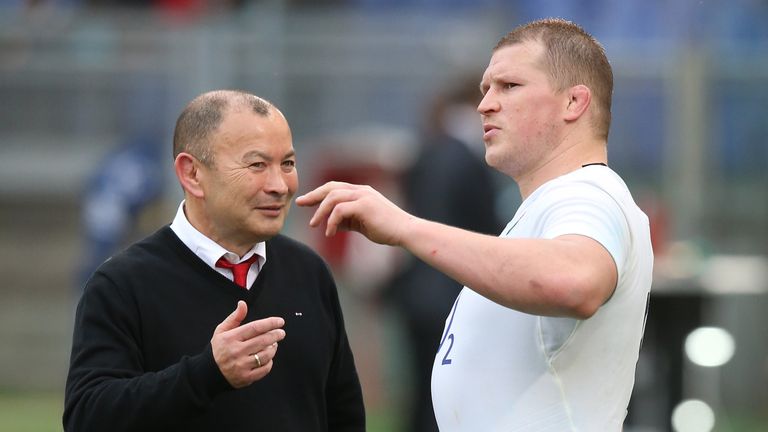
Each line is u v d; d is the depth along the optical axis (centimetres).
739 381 3225
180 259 1313
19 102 3906
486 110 1248
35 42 3906
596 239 1116
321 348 1357
